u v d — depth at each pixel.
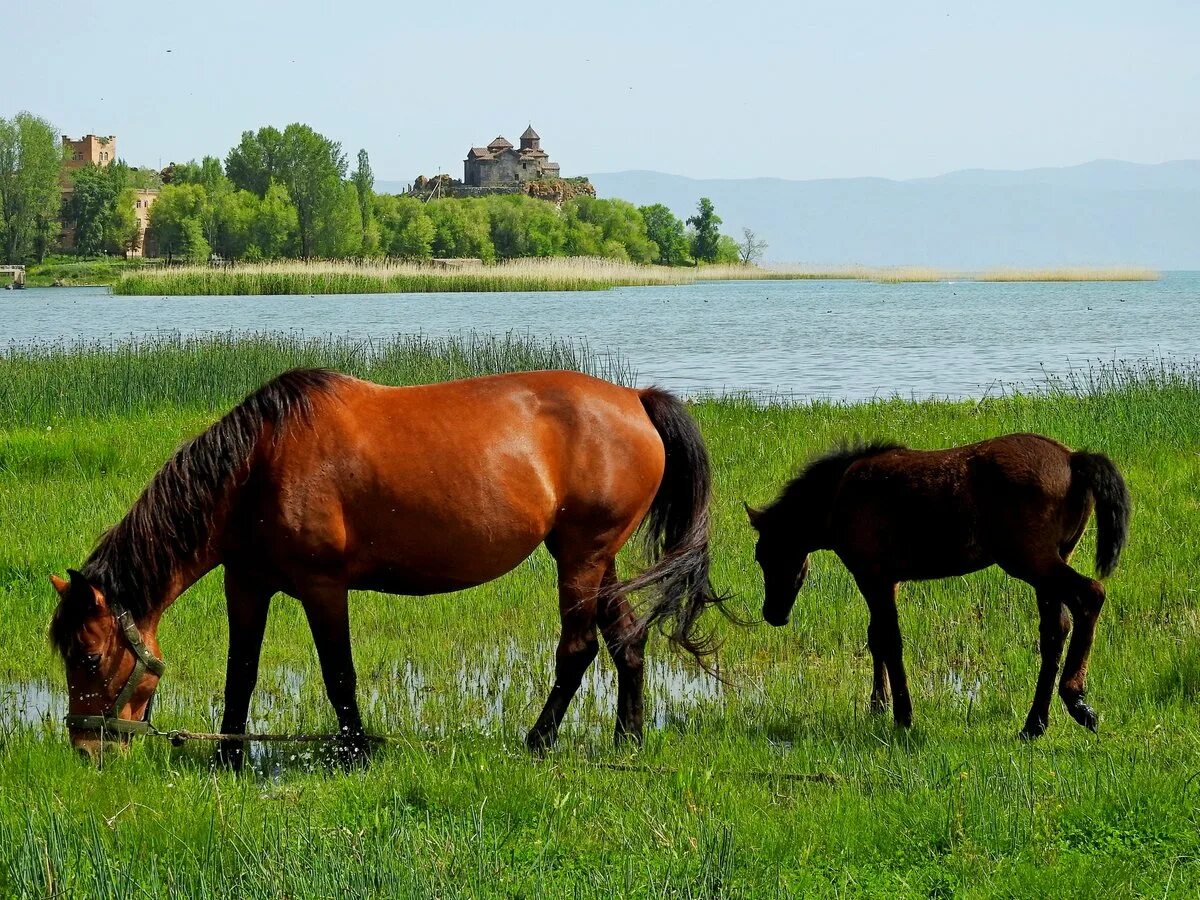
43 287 182.88
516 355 39.97
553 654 13.45
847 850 7.86
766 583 12.23
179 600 14.69
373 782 9.20
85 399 29.98
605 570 10.80
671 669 13.27
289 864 7.46
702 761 9.82
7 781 9.16
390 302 116.94
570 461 10.48
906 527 10.88
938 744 10.08
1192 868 7.48
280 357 36.81
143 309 102.06
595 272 174.75
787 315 92.94
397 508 9.84
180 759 10.08
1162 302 117.19
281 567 9.85
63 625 9.30
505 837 8.14
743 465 22.06
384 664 13.12
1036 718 10.34
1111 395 27.62
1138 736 10.02
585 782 9.22
